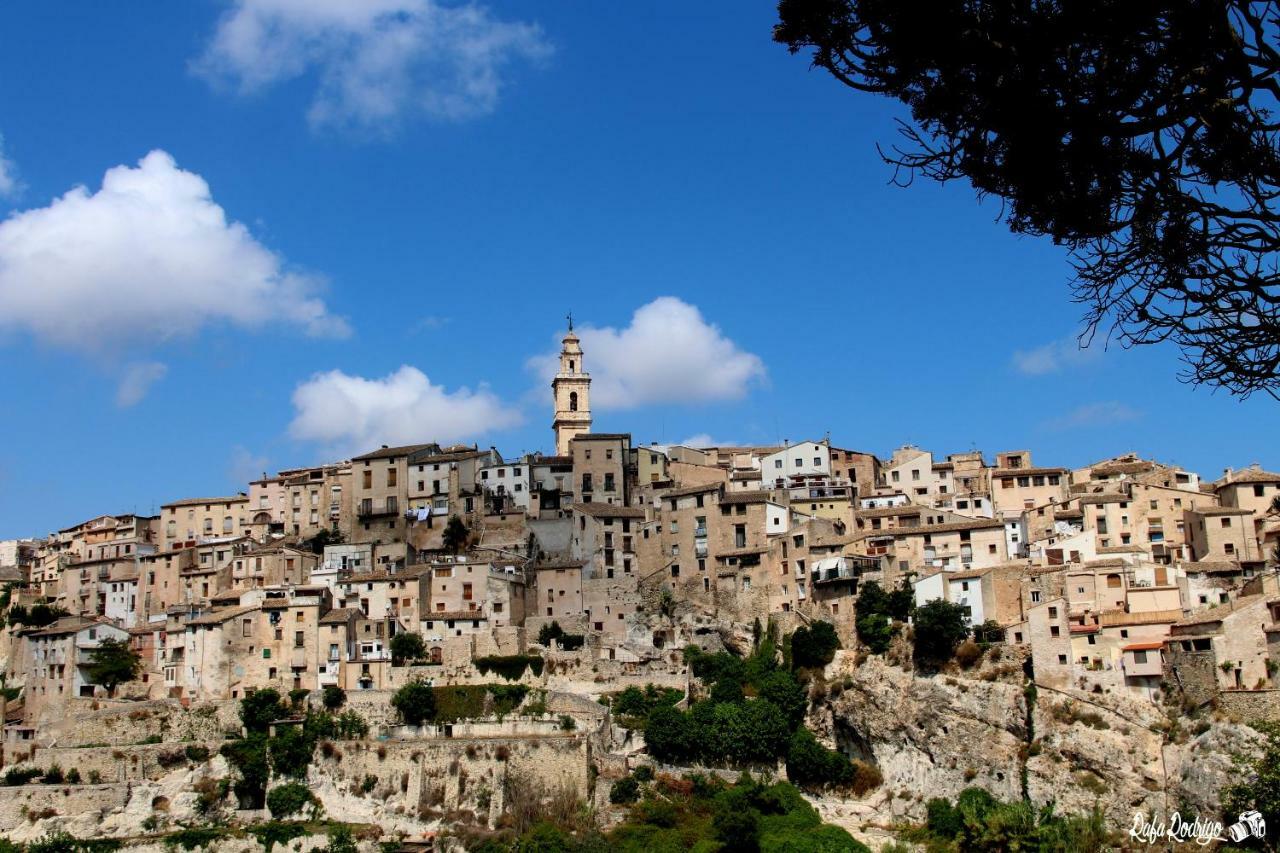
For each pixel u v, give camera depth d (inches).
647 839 5762.8
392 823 6279.5
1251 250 1029.2
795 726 6929.1
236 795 6614.2
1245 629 5541.3
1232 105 1003.3
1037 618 6082.7
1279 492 7303.2
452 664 7411.4
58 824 6348.4
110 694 7682.1
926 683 6471.5
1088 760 5664.4
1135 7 990.4
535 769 6269.7
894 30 1090.1
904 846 5551.2
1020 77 1037.8
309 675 7480.3
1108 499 7583.7
